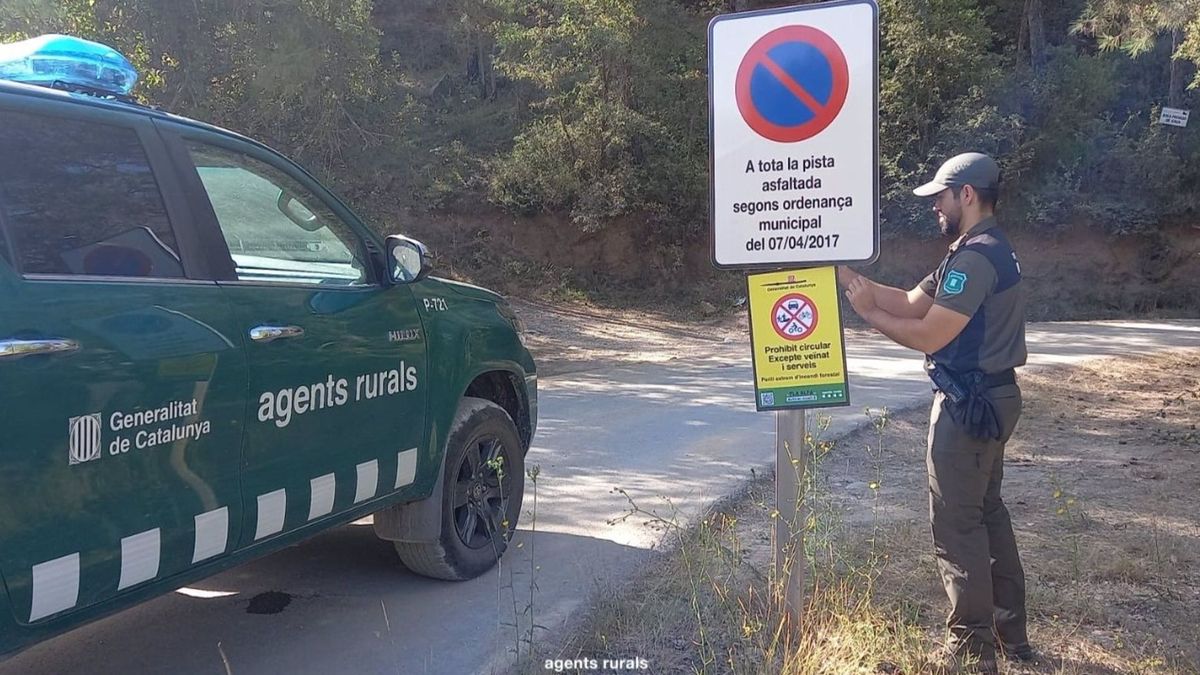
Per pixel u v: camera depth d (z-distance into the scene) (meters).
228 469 3.20
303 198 3.92
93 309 2.77
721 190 3.48
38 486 2.56
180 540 3.02
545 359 15.43
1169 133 23.89
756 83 3.41
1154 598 4.23
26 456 2.53
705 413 9.27
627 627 3.89
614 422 8.79
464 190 24.17
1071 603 4.13
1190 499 5.87
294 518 3.53
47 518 2.59
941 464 3.45
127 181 3.09
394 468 4.08
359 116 14.67
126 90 3.40
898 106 23.41
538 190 23.84
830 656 3.44
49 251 2.76
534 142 23.89
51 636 2.70
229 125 12.57
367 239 4.18
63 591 2.65
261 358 3.33
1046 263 23.72
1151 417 8.89
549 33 22.58
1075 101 23.56
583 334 18.97
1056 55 24.75
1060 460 7.03
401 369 4.10
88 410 2.70
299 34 12.40
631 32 23.03
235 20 12.10
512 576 4.56
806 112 3.37
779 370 3.50
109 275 2.91
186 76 11.88
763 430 8.30
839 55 3.32
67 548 2.65
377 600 4.42
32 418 2.54
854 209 3.36
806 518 3.89
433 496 4.40
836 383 3.45
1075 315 22.50
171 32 11.68
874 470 6.71
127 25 11.54
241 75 12.43
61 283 2.72
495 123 27.72
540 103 24.02
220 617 4.25
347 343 3.78
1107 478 6.43
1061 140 23.61
